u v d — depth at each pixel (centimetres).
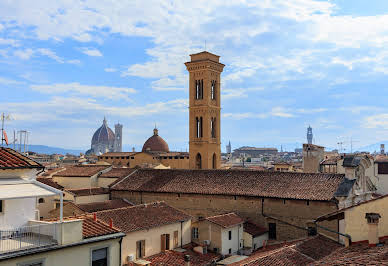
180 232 6650
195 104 12406
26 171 3962
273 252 4716
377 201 3425
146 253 5972
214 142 12456
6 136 4656
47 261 3438
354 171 6975
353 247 3350
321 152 12300
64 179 10600
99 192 9219
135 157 18450
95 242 3847
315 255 4778
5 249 3259
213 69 12350
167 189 8388
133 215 6266
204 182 8288
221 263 5862
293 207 7050
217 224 6462
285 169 14350
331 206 6694
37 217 4494
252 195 7400
